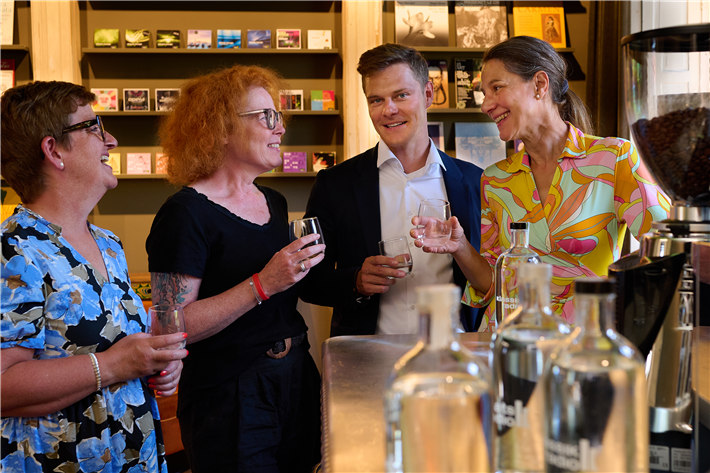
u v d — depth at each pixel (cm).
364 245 199
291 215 453
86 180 133
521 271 60
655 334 65
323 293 192
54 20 401
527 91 158
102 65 428
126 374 122
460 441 49
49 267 120
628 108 71
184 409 163
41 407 115
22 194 132
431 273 194
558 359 51
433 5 440
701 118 62
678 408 64
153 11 430
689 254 65
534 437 58
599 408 49
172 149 172
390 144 199
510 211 167
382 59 191
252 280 152
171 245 155
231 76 168
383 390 80
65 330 122
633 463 49
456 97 443
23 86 130
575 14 454
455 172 206
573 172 156
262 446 157
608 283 50
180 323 128
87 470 121
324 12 440
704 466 63
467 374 49
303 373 171
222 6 435
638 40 67
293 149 446
